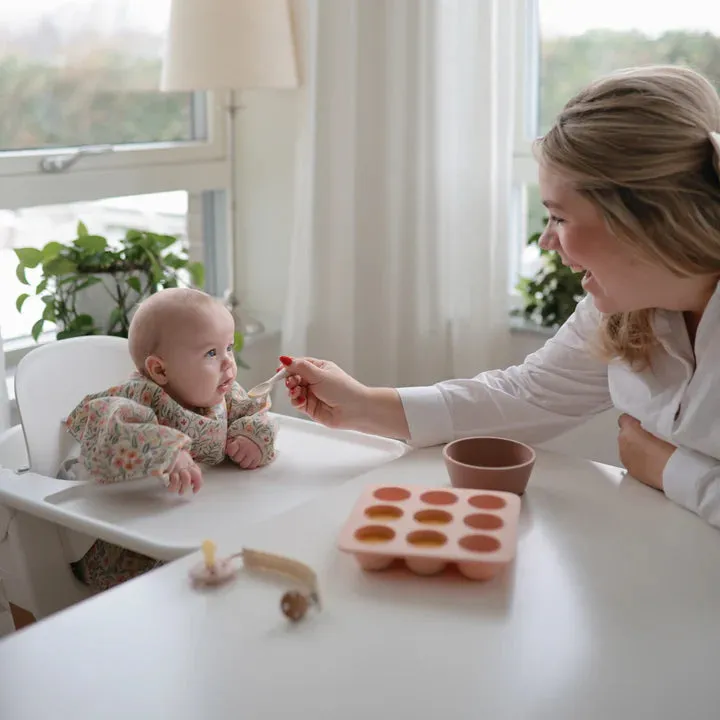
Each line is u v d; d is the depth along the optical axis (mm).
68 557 1261
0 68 1890
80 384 1356
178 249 2340
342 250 2111
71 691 711
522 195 2301
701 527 1005
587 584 875
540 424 1292
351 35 2004
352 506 1042
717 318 1057
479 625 802
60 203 1987
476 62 1984
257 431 1246
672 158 934
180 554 997
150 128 2219
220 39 1962
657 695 710
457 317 2121
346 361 2164
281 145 2307
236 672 734
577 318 1291
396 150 2043
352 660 751
